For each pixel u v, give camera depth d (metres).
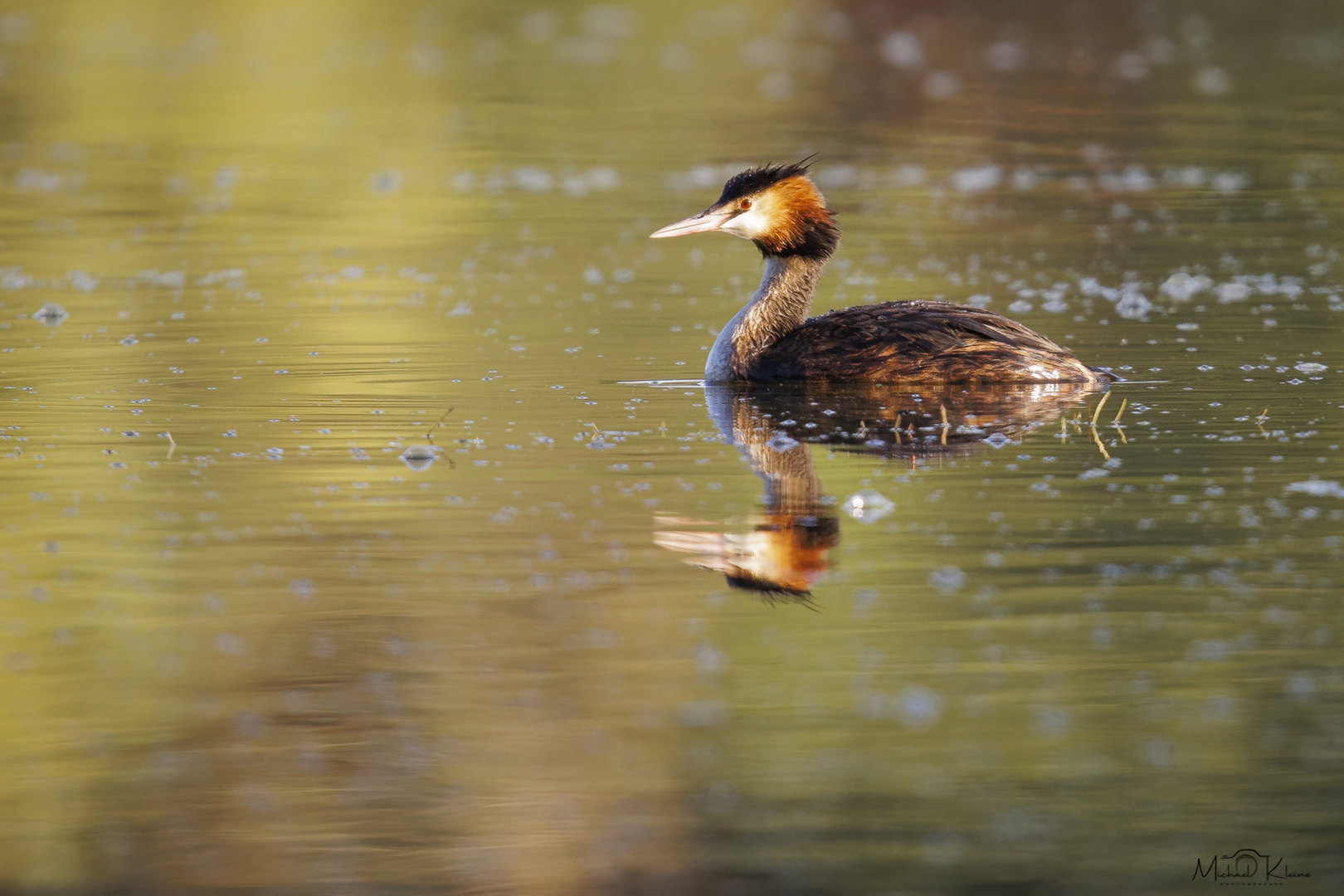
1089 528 10.95
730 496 11.78
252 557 10.55
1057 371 14.96
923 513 11.35
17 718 8.41
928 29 50.66
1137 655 8.97
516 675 8.90
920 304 15.83
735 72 42.50
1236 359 16.06
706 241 24.55
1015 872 7.04
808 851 7.21
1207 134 32.34
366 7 55.00
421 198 27.75
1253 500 11.46
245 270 22.06
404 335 17.92
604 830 7.41
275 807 7.71
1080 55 44.12
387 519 11.27
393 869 7.25
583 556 10.55
